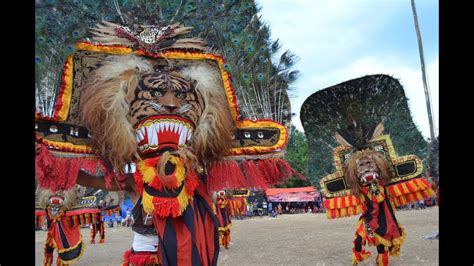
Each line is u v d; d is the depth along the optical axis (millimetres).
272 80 4004
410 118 5645
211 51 3945
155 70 3555
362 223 5758
